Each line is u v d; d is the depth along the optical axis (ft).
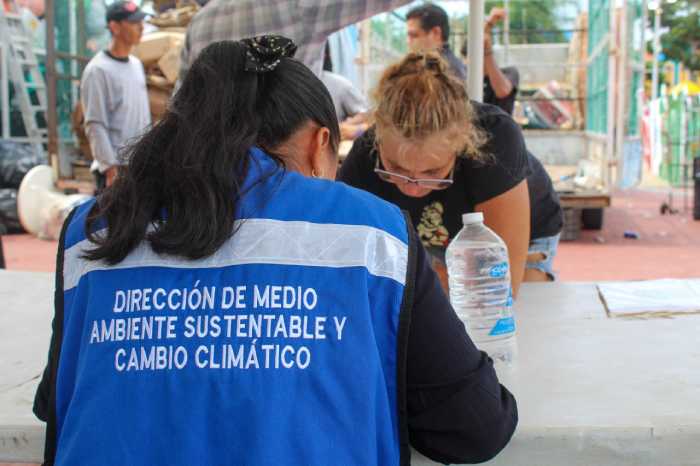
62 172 30.37
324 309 3.64
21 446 4.69
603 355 5.58
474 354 4.04
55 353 4.03
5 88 35.29
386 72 6.51
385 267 3.76
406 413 3.91
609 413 4.51
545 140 37.11
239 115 4.00
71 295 3.99
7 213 29.04
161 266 3.76
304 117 4.15
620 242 27.43
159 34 27.45
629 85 32.30
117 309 3.74
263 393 3.49
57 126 30.19
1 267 13.50
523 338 6.05
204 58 4.19
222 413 3.49
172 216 3.76
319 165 4.27
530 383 5.05
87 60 32.76
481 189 6.80
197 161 3.81
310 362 3.55
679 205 38.24
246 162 3.90
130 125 19.35
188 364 3.56
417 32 15.02
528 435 4.34
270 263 3.70
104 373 3.65
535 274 8.77
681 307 6.73
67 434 3.67
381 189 7.19
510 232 6.93
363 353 3.60
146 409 3.54
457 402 3.91
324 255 3.74
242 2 9.32
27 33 37.04
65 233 4.16
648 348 5.72
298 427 3.47
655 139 54.90
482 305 5.56
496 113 6.92
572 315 6.68
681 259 24.04
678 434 4.33
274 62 4.15
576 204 27.17
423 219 7.20
